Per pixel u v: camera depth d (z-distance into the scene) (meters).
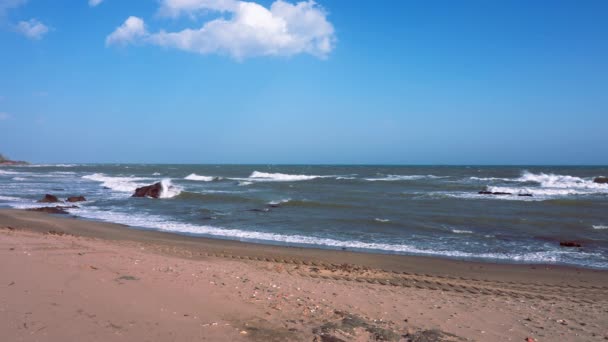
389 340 4.66
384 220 19.12
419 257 12.53
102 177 51.25
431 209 23.27
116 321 4.35
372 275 9.91
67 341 3.75
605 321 6.41
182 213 21.62
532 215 21.09
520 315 6.53
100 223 17.92
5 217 18.28
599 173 71.06
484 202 26.69
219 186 39.06
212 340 4.11
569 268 11.56
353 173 76.31
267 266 10.17
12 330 3.88
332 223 18.58
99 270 6.61
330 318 5.33
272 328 4.70
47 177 54.44
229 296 5.89
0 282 5.32
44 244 9.27
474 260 12.36
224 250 12.58
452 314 6.23
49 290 5.16
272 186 39.19
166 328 4.30
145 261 8.25
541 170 89.56
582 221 19.31
